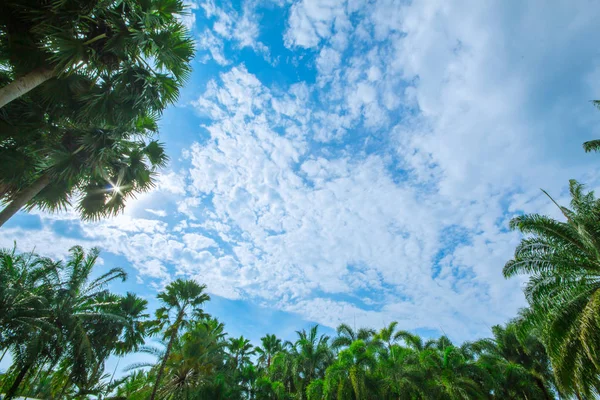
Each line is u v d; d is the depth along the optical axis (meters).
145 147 10.19
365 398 16.25
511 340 24.12
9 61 7.23
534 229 10.81
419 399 17.67
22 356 12.91
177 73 8.33
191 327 21.30
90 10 6.64
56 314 14.45
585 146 10.80
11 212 7.09
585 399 8.98
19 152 7.93
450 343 24.98
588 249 9.84
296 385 22.78
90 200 9.80
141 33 7.06
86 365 15.99
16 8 6.52
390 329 23.86
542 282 10.25
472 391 16.77
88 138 8.29
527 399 20.89
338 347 21.83
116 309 20.61
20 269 14.01
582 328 8.31
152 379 21.16
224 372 24.70
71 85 7.86
